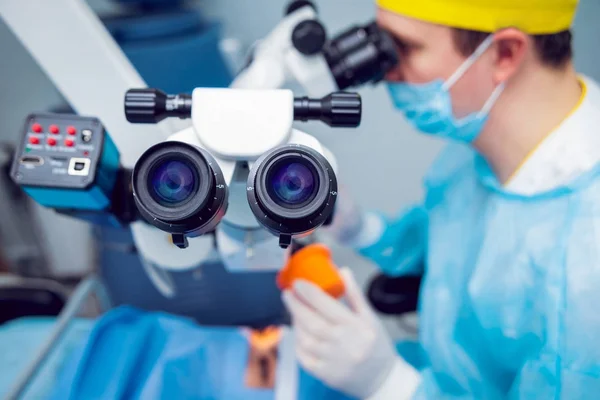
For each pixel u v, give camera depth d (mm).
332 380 766
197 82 1067
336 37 722
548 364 635
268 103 463
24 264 1471
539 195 708
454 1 637
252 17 1277
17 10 540
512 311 728
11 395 813
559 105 699
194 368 982
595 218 635
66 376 954
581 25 1249
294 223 417
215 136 454
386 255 1117
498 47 669
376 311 1135
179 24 1025
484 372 819
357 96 481
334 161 480
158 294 1184
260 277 1138
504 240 752
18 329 1082
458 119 756
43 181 484
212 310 1190
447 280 882
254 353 1023
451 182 970
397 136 1410
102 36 572
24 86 1254
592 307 606
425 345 890
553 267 658
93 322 1090
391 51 695
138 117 486
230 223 546
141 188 412
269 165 413
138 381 957
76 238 1477
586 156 669
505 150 756
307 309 767
